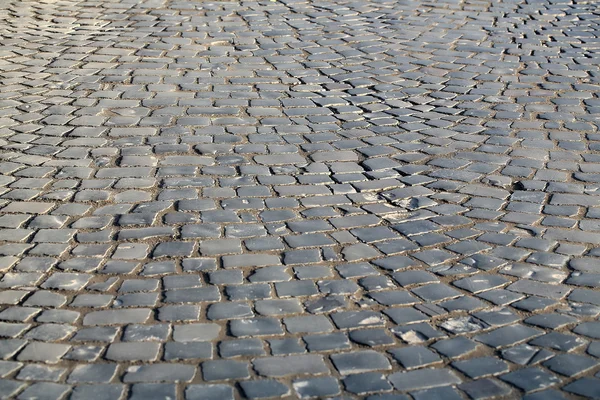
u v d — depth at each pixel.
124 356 3.64
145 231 4.81
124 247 4.62
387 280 4.33
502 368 3.59
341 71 7.85
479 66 8.04
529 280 4.34
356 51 8.46
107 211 5.06
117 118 6.57
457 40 8.91
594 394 3.41
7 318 3.91
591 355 3.68
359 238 4.79
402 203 5.26
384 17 9.78
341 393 3.42
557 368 3.59
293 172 5.69
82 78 7.48
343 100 7.10
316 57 8.27
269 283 4.28
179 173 5.61
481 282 4.31
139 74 7.62
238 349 3.71
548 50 8.59
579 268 4.47
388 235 4.83
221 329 3.86
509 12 10.09
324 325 3.91
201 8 10.02
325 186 5.48
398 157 5.95
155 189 5.38
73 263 4.44
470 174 5.68
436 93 7.30
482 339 3.80
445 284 4.29
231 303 4.09
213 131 6.36
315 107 6.93
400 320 3.96
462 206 5.21
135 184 5.43
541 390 3.44
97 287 4.21
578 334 3.84
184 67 7.87
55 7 9.89
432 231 4.88
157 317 3.95
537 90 7.39
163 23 9.34
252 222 4.96
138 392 3.40
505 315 4.01
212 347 3.72
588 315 4.01
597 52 8.54
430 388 3.46
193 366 3.58
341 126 6.52
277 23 9.46
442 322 3.95
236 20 9.55
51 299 4.09
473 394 3.42
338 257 4.57
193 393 3.40
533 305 4.10
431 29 9.31
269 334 3.83
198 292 4.18
